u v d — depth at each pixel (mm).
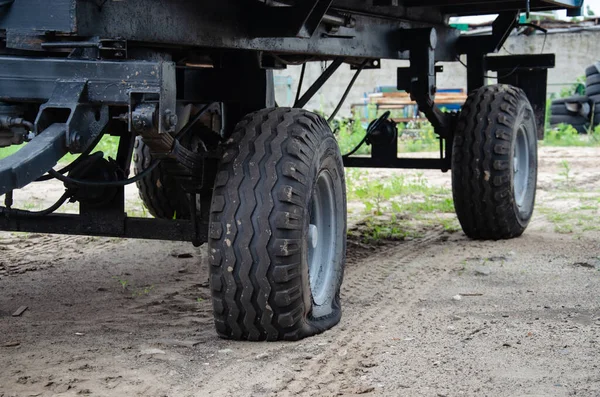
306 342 4441
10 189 3359
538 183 12070
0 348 4320
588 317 4918
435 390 3727
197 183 4703
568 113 23547
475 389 3736
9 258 6727
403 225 8508
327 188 4887
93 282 5934
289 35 4785
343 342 4453
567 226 8211
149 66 3701
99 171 4820
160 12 4094
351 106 24875
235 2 4691
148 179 7031
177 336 4555
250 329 4355
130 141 5172
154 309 5176
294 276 4297
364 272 6262
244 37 4816
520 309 5121
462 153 7305
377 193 10633
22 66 3818
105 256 6848
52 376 3873
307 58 6660
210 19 4480
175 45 4590
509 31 8281
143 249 7129
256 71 5371
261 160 4332
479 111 7336
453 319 4910
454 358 4172
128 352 4254
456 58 8445
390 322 4867
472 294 5520
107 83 3746
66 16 3594
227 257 4246
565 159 15898
